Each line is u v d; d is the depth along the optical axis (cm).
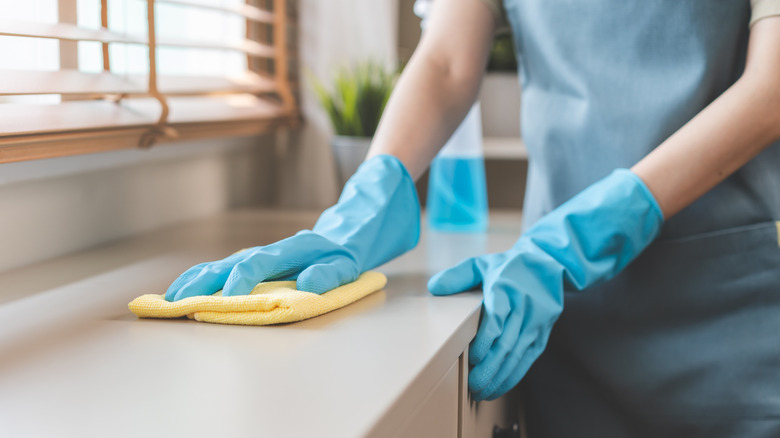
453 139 125
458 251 106
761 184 86
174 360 51
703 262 88
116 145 99
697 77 85
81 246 101
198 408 42
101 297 74
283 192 161
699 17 85
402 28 171
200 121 118
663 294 90
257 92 142
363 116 140
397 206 83
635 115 88
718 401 88
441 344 55
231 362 51
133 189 113
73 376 48
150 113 107
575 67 92
